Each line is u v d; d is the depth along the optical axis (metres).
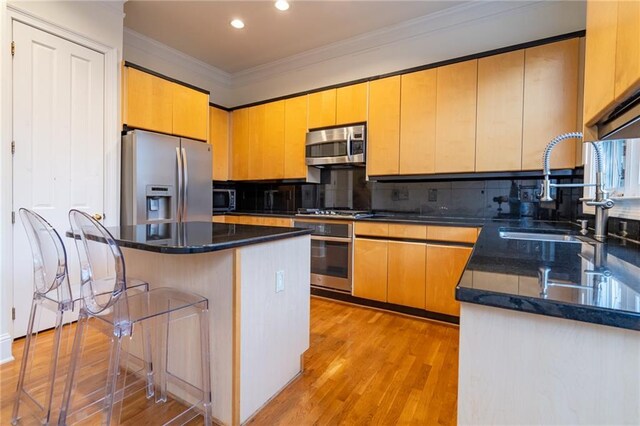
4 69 2.13
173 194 3.14
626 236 1.53
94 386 1.77
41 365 1.98
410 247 2.81
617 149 1.88
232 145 4.38
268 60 4.25
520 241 1.44
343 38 3.67
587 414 0.61
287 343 1.78
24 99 2.30
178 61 4.07
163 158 3.05
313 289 3.40
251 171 4.20
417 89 3.02
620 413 0.59
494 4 2.93
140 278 1.81
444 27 3.20
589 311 0.57
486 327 0.69
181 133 3.43
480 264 0.93
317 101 3.64
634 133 1.21
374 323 2.68
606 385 0.59
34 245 1.61
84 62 2.65
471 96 2.78
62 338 2.33
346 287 3.15
